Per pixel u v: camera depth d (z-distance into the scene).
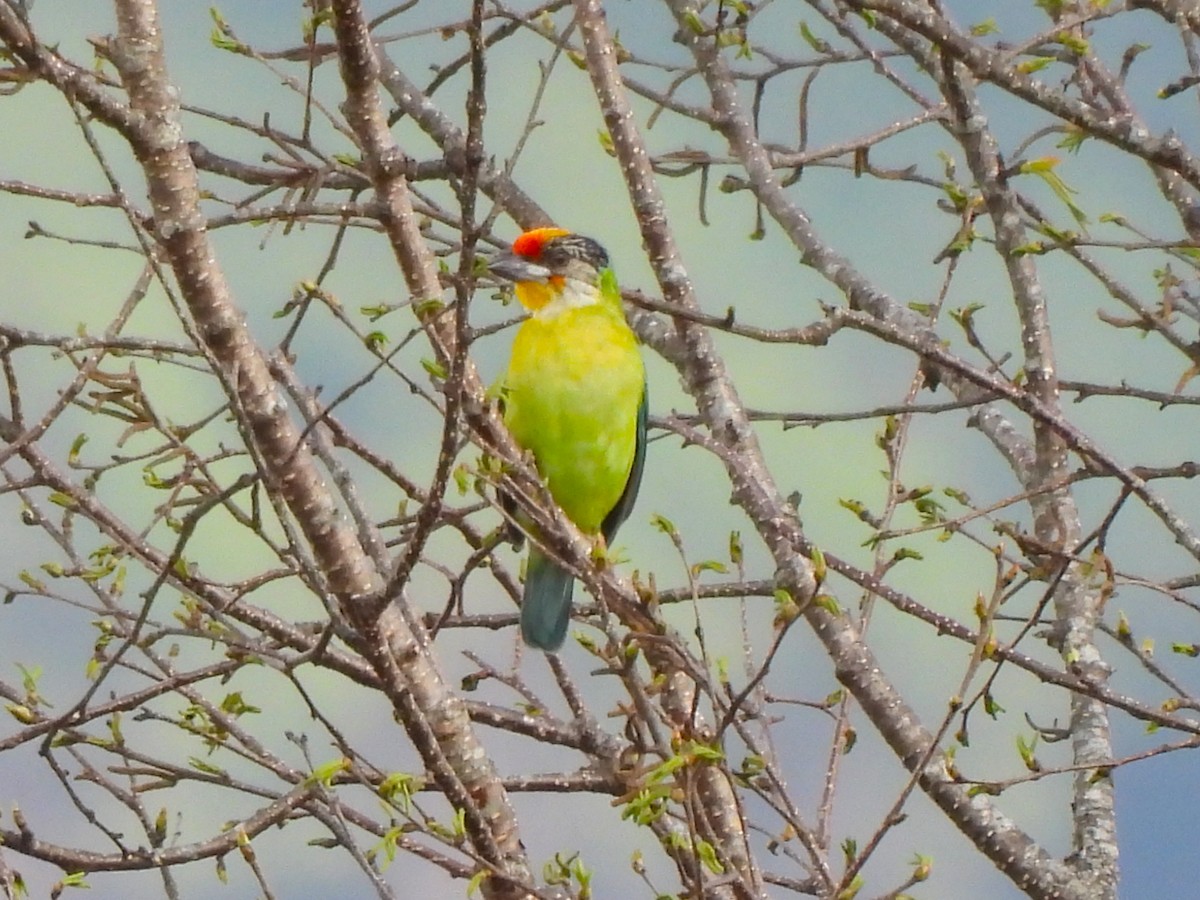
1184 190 11.80
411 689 8.57
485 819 8.48
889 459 9.92
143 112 7.75
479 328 9.45
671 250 11.09
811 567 9.66
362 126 8.81
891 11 9.38
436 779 7.96
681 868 7.30
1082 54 9.58
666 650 7.61
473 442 7.71
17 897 7.70
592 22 11.45
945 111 12.18
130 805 8.57
